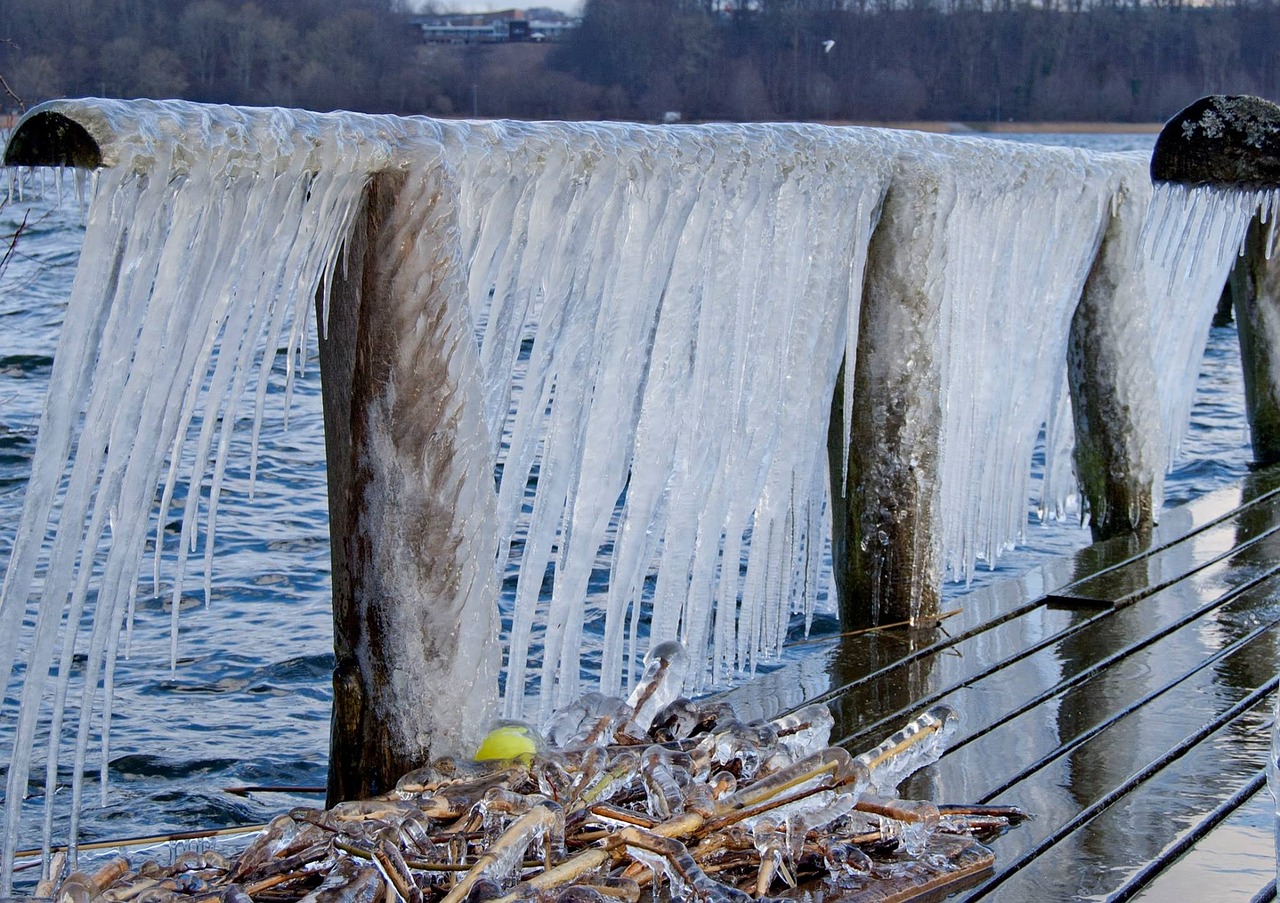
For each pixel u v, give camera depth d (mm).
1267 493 6820
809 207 4203
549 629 3771
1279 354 7824
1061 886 2730
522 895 2295
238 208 2664
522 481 3564
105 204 2477
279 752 5074
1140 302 6059
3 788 4641
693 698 4250
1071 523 8727
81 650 5996
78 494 2621
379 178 2848
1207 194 4250
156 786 4746
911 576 4648
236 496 8797
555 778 2754
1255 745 3531
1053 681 4066
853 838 2869
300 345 2920
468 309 2943
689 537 4121
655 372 3930
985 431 5344
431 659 2961
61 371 2525
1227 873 2799
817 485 4699
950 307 4762
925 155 4473
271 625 6512
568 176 3352
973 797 3195
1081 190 5578
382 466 2920
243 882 2492
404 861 2391
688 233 3873
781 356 4266
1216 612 4852
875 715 3766
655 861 2557
